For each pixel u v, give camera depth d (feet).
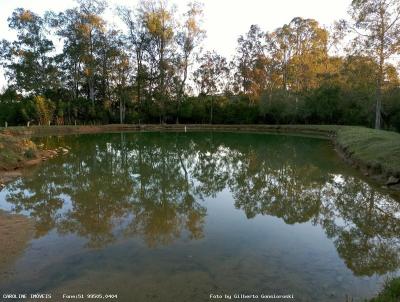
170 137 95.45
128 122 136.98
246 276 15.56
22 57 126.82
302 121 124.16
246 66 141.59
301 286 14.69
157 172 44.21
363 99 87.66
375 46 76.69
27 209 26.50
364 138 51.52
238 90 145.79
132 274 15.70
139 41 133.08
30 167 45.24
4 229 21.94
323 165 46.83
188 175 42.52
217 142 82.23
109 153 61.72
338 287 14.65
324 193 32.48
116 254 17.95
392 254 18.43
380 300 11.94
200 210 27.07
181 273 15.79
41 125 114.32
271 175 41.68
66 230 21.80
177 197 31.24
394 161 33.86
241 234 21.36
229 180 39.40
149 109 136.67
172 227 22.59
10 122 116.06
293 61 135.44
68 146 71.51
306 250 18.85
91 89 134.00
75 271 16.03
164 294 13.92
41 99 116.88
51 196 30.45
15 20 126.72
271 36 138.72
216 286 14.60
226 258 17.57
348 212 26.53
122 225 22.89
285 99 119.75
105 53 129.80
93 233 21.27
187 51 134.10
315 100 112.47
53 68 130.62
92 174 41.39
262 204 29.04
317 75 121.80
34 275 15.67
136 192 32.73
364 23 76.95
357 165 41.47
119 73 133.18
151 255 17.85
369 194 31.09
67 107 126.52
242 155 60.18
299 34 137.28
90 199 29.71
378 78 78.07
